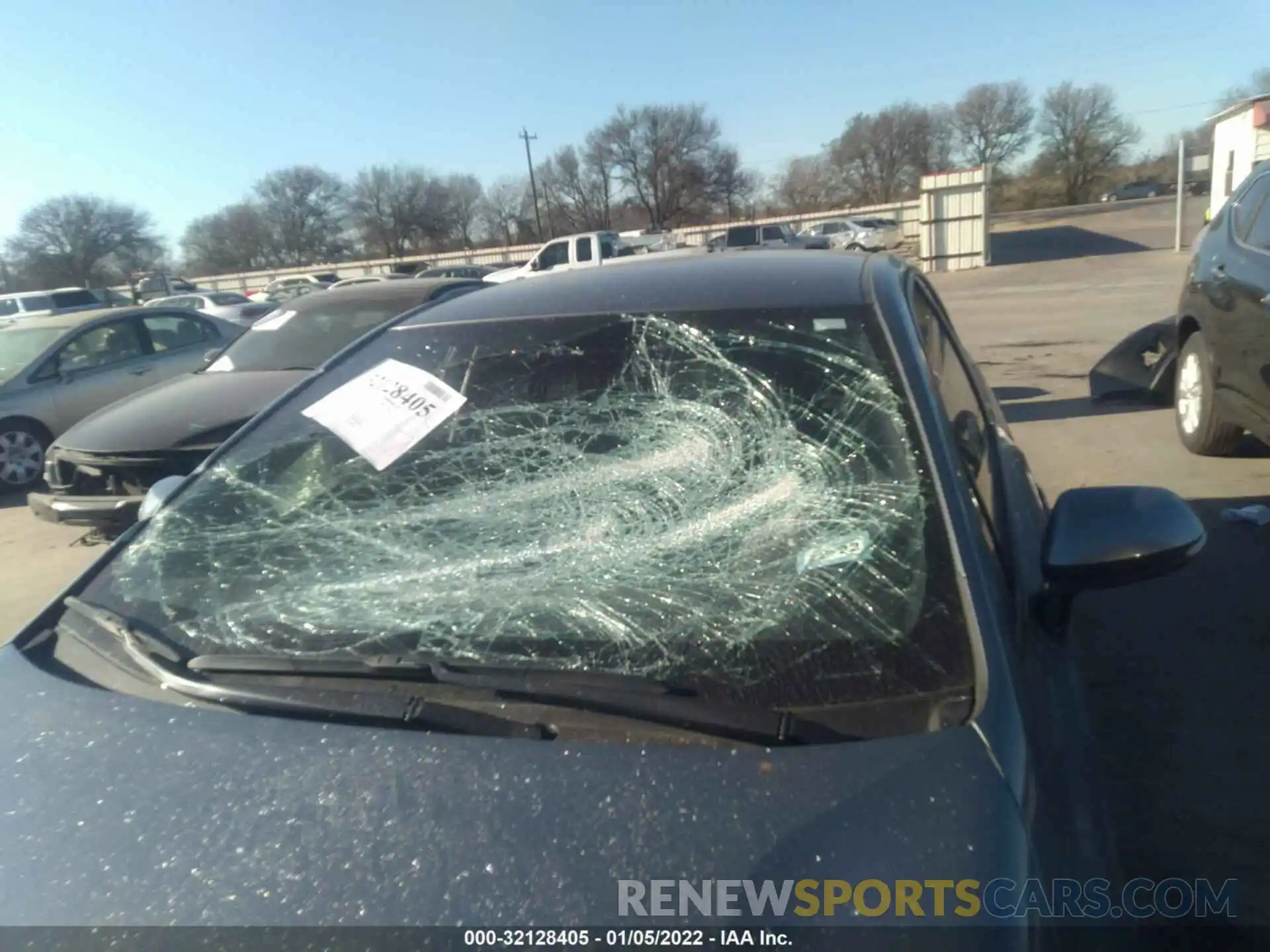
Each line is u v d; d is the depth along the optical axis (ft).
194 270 226.79
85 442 19.56
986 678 4.90
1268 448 19.70
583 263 74.84
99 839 4.57
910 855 4.10
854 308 7.14
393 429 7.28
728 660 5.21
